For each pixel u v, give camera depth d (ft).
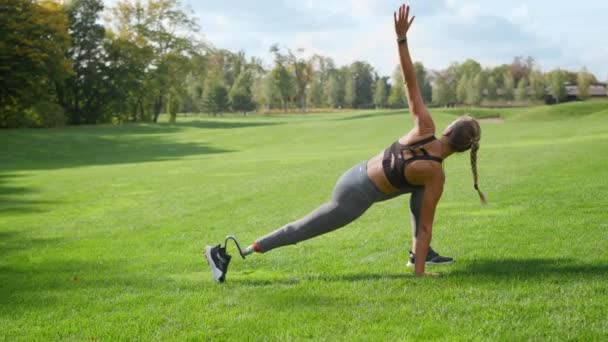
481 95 422.82
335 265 19.62
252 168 64.69
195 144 138.82
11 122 202.08
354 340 12.31
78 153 125.18
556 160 50.85
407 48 16.96
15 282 19.12
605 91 444.96
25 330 13.96
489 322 12.94
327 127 155.12
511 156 59.16
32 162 104.63
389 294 15.56
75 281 19.01
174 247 24.62
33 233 29.81
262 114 407.85
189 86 397.60
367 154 77.97
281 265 20.16
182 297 16.38
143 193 46.60
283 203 36.78
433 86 437.17
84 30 229.45
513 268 17.52
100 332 13.58
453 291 15.46
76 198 45.34
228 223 30.25
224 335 13.08
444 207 30.78
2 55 176.65
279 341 12.54
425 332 12.56
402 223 27.20
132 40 239.30
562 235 21.80
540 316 13.17
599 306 13.61
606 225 23.17
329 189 42.57
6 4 180.04
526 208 28.35
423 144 16.97
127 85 238.27
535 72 429.79
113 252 24.00
